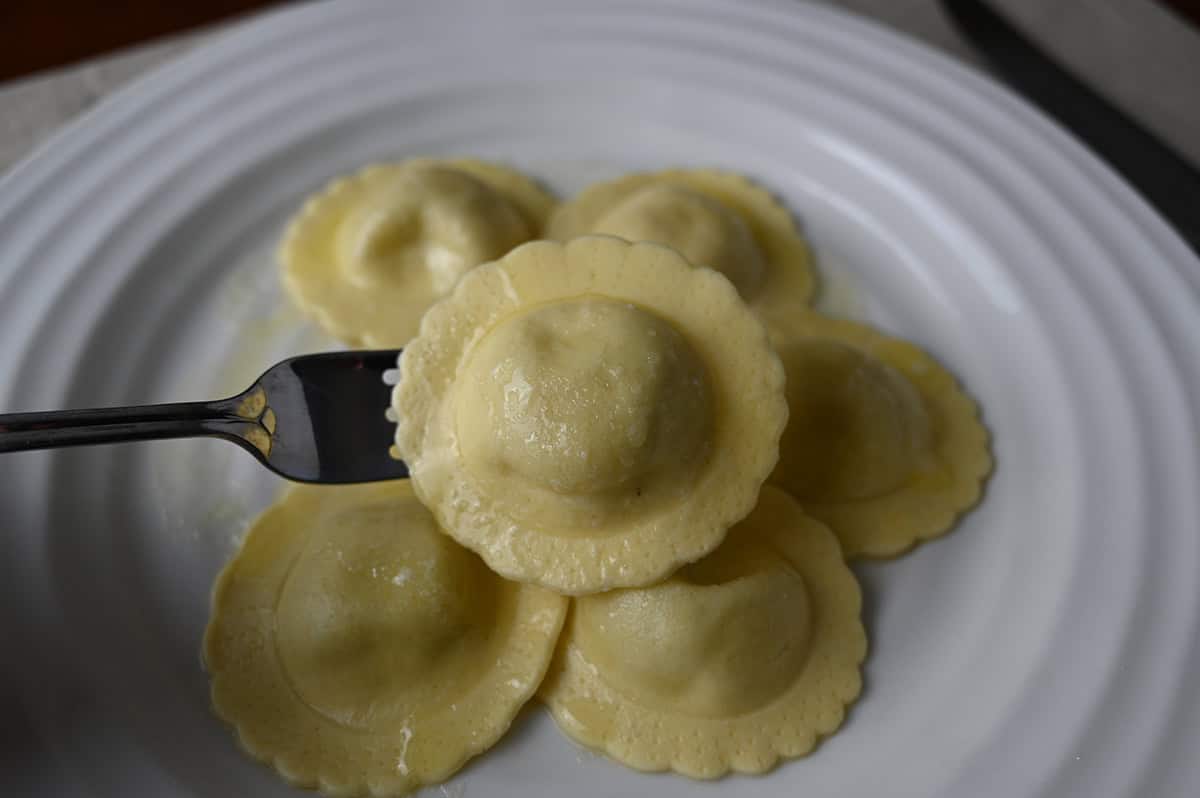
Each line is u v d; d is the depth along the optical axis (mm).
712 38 287
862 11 319
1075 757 180
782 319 247
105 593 207
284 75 277
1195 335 227
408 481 214
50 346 231
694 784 191
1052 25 305
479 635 198
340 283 251
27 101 298
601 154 279
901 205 260
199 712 194
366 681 193
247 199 263
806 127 271
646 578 188
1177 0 371
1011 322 239
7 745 182
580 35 285
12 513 206
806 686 199
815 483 217
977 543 217
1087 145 274
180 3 408
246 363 243
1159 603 194
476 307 200
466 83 279
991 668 199
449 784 189
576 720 193
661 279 201
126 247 247
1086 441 218
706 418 192
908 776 189
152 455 223
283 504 214
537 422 182
